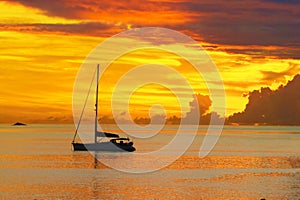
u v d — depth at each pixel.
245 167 123.44
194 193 82.94
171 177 101.81
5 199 76.00
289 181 97.31
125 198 78.12
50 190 83.50
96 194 80.88
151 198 78.31
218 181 96.50
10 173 104.81
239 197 80.06
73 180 94.94
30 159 135.25
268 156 157.25
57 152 157.62
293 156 157.62
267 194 82.56
